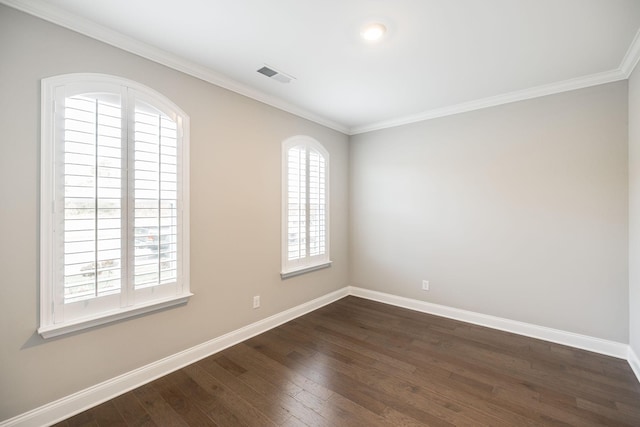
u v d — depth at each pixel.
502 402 1.92
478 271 3.23
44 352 1.70
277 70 2.49
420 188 3.65
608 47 2.11
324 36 2.00
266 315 3.08
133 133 2.03
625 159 2.46
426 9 1.72
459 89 2.87
